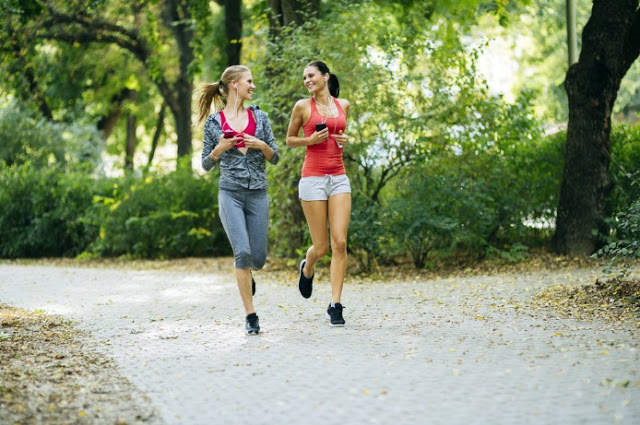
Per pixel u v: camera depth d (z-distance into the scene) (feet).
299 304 28.43
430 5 47.88
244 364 17.60
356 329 21.84
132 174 59.41
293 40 41.63
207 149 22.56
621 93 84.84
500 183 43.16
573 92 41.19
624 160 42.29
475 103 42.91
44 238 61.36
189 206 56.54
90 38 76.02
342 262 23.00
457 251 42.86
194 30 74.28
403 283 35.42
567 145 41.73
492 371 16.29
